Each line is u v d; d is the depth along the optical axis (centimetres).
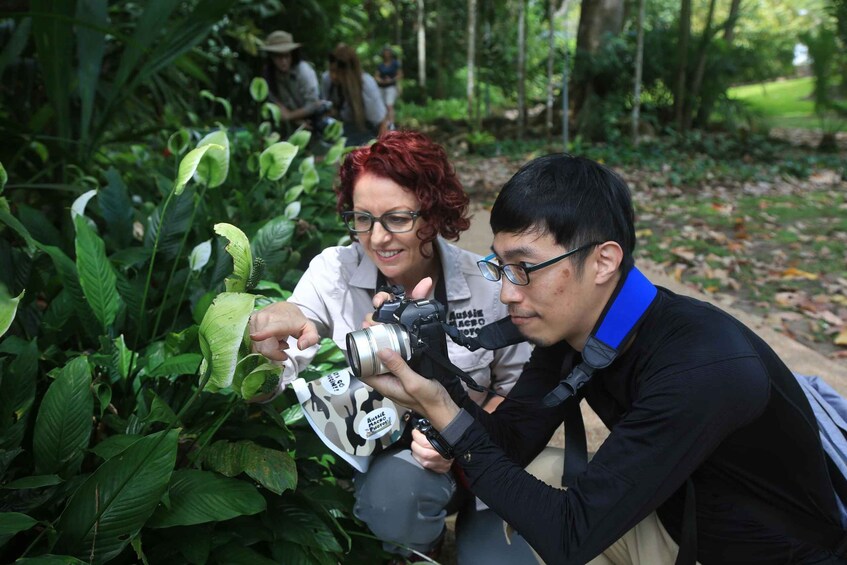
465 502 202
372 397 181
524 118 1370
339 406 180
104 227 299
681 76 1263
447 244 196
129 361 196
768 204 731
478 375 194
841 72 1199
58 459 156
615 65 1275
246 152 398
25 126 306
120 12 445
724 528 144
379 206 176
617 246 133
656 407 129
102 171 361
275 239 245
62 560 127
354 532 192
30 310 212
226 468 163
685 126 1280
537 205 131
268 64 666
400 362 139
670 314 136
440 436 145
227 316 134
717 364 127
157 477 140
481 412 163
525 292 136
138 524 140
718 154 1078
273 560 171
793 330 406
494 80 1791
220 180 197
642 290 138
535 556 180
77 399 158
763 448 134
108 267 188
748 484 138
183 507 151
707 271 495
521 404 171
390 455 187
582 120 1262
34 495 154
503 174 938
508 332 150
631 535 158
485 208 697
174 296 237
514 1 1717
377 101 683
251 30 809
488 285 195
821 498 137
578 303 136
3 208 182
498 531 186
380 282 195
